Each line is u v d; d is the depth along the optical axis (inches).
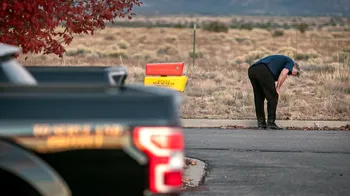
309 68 4335.6
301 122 2380.7
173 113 681.0
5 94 692.1
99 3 1572.3
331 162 1665.8
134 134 669.9
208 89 3171.8
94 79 1085.8
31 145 667.4
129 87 802.8
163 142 669.3
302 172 1534.2
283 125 2326.5
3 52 824.3
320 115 2600.9
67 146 668.1
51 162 668.1
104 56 6422.2
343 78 3508.9
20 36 1464.1
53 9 1494.8
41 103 673.6
